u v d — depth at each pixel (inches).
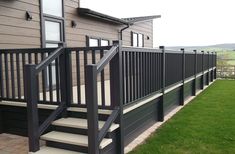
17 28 227.5
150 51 206.8
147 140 186.1
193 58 385.1
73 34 310.5
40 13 252.5
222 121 234.7
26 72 143.0
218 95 384.5
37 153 145.7
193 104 320.8
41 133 150.7
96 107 127.6
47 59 153.6
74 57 290.4
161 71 237.9
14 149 171.5
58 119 165.9
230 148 169.2
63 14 290.8
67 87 169.0
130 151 165.5
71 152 146.8
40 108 179.2
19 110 197.5
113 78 153.0
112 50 144.5
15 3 225.3
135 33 493.4
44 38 258.5
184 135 196.1
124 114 165.0
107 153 145.9
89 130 128.0
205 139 186.7
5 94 211.0
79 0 319.9
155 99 228.5
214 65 640.4
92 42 353.1
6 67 193.0
